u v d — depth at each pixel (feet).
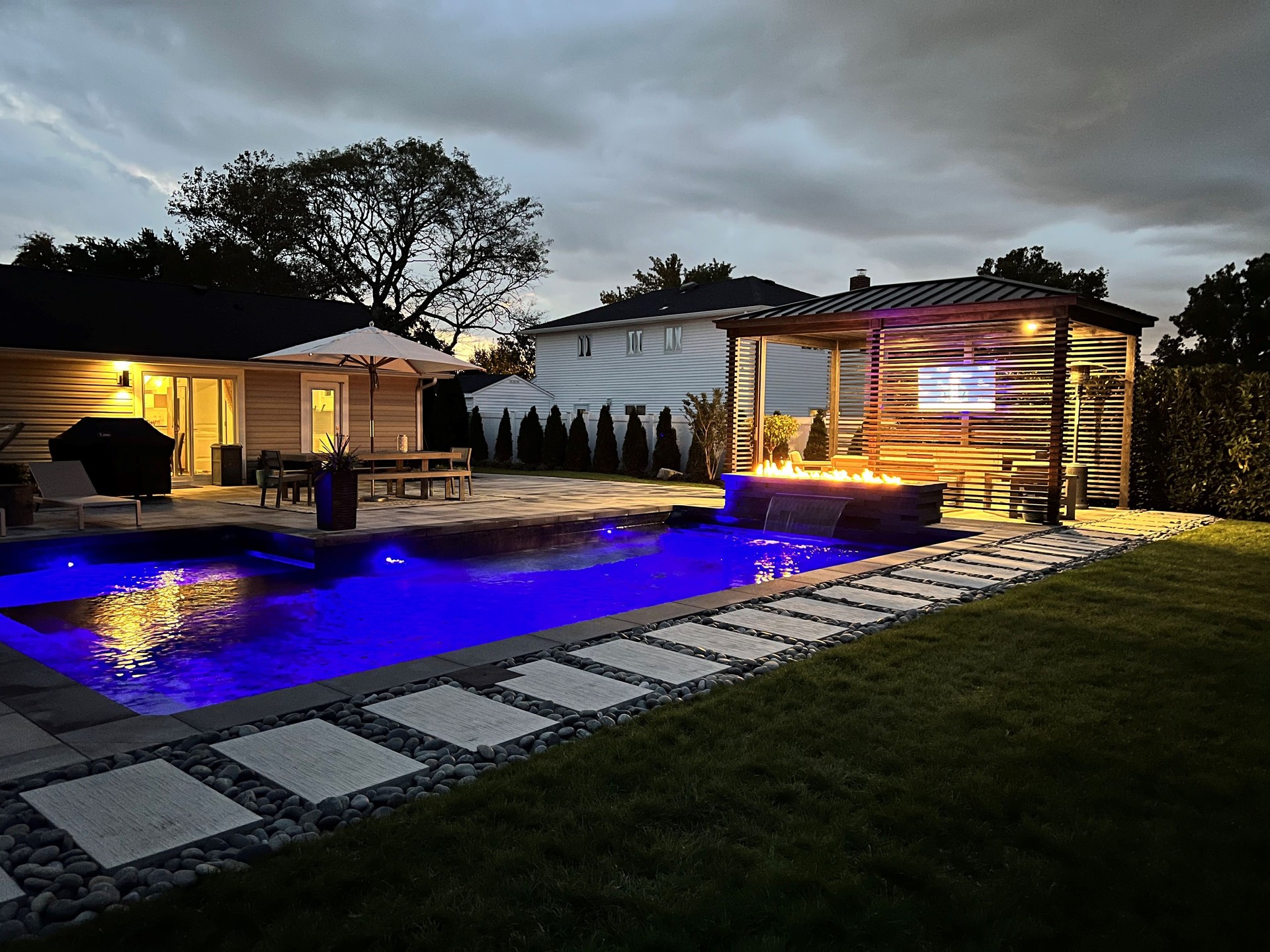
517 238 111.86
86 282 49.16
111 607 22.76
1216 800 9.15
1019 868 7.68
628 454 70.23
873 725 11.30
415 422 58.85
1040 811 8.78
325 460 33.60
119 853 7.79
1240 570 23.97
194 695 15.53
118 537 28.68
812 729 11.12
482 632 20.66
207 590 25.23
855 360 51.39
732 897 7.09
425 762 10.15
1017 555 27.20
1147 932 6.75
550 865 7.59
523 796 9.00
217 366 48.75
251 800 8.96
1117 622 17.42
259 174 103.04
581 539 37.22
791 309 45.65
